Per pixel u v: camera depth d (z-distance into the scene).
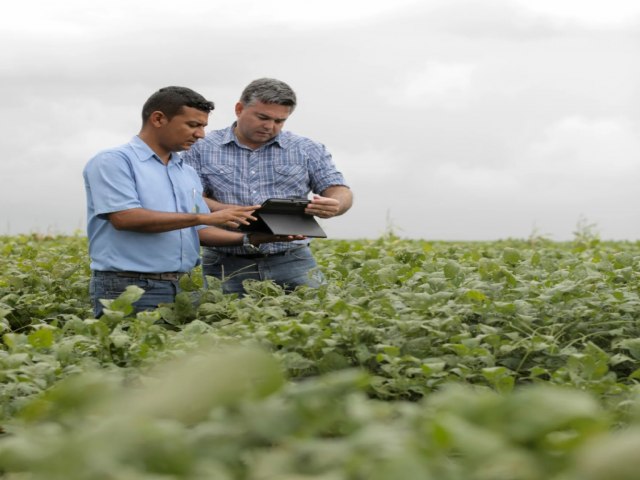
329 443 1.67
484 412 1.49
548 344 4.92
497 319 5.46
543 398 1.47
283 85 7.48
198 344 4.74
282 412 1.77
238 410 1.83
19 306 7.15
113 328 5.49
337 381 1.79
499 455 1.41
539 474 1.43
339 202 7.55
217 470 1.61
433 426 1.47
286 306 6.31
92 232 6.63
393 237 13.42
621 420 3.73
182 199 6.82
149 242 6.57
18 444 1.59
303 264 7.60
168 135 6.61
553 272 7.40
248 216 6.67
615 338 5.43
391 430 1.66
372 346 4.91
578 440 1.46
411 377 4.70
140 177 6.55
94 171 6.45
